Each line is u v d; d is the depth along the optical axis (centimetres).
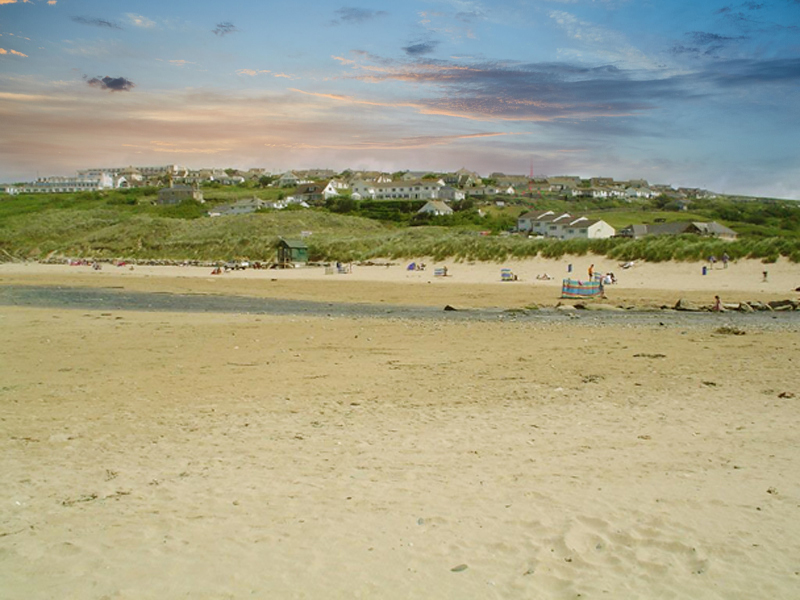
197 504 642
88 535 564
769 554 515
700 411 1024
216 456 820
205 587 468
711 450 805
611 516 596
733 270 4684
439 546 538
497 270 5653
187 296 3972
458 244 6575
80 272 7006
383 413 1059
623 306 3125
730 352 1661
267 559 515
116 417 1041
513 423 974
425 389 1255
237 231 10281
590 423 962
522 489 675
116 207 15438
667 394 1165
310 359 1633
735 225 11375
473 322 2505
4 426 980
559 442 860
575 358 1606
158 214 14288
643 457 781
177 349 1802
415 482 705
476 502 639
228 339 2006
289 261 7750
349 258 7794
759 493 647
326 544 543
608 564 503
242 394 1222
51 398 1188
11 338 1980
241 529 577
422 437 903
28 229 12150
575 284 3731
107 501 653
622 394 1173
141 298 3791
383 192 16500
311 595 457
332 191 16512
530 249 5981
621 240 5656
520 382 1310
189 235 10425
